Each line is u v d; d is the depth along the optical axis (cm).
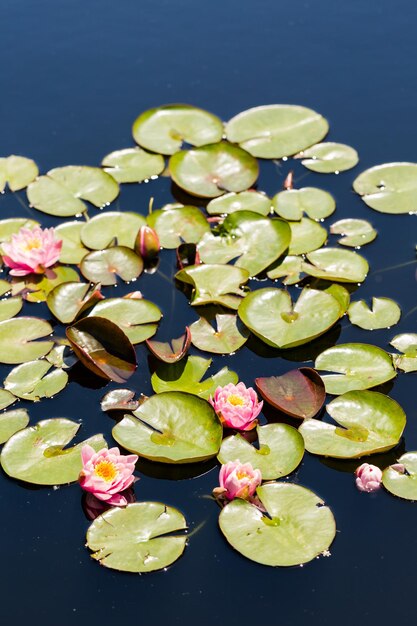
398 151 430
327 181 413
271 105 457
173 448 274
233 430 288
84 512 264
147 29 540
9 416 295
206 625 230
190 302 346
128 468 264
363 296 346
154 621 232
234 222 374
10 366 320
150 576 243
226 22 546
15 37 534
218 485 271
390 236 377
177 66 504
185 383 304
